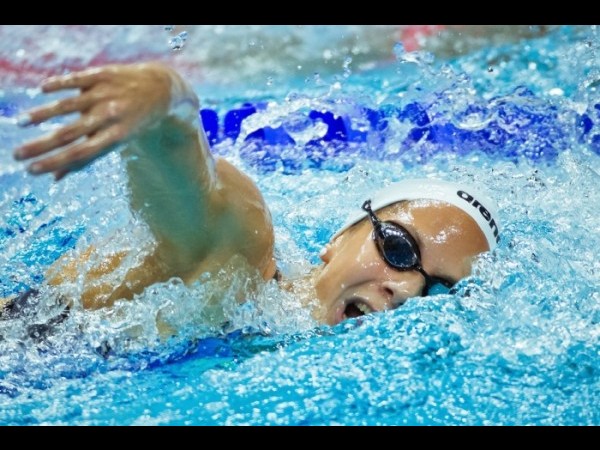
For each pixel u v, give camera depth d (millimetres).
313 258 8984
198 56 16156
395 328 7039
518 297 7328
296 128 12641
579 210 9570
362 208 7938
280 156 12266
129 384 6434
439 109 12664
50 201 9461
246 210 6484
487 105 12781
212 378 6508
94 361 6668
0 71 14797
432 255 7324
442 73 13156
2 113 12633
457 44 16062
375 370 6566
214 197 6211
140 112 4688
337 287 7465
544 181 10422
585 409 6109
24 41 15750
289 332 7211
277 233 9469
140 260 6699
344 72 15352
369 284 7387
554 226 9055
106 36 16328
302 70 15602
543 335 6992
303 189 11125
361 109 13031
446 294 7359
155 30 16781
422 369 6586
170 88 4938
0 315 7070
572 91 13266
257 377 6508
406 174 11398
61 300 6961
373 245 7461
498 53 15398
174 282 6629
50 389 6348
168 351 6824
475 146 12094
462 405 6164
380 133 12539
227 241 6461
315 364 6672
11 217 9492
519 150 11906
